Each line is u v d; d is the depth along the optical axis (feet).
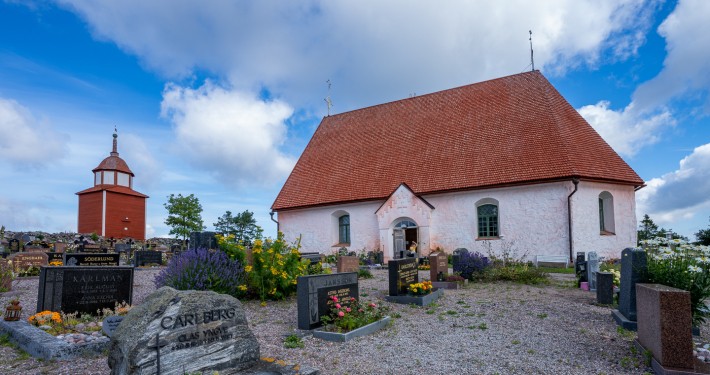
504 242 74.95
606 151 78.84
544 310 33.68
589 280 44.27
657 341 20.22
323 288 28.60
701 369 19.61
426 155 88.74
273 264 37.73
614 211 75.97
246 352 18.95
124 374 15.67
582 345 24.41
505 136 81.82
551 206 71.72
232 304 18.76
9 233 114.73
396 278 38.45
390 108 105.19
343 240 93.81
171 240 143.13
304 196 98.02
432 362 21.80
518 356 22.71
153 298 16.81
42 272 28.48
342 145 104.12
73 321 26.94
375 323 28.40
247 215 188.55
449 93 98.27
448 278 48.01
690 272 26.04
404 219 83.97
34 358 21.61
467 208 79.00
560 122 78.84
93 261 54.19
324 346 24.56
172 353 16.58
